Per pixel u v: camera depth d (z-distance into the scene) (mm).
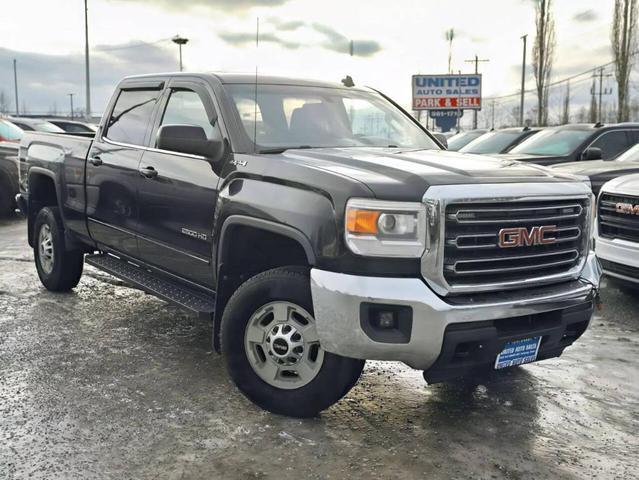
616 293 6934
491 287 3471
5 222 11750
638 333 5602
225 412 3955
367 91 5469
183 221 4555
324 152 4141
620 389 4410
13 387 4285
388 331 3338
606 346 5262
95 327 5586
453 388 4395
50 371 4574
